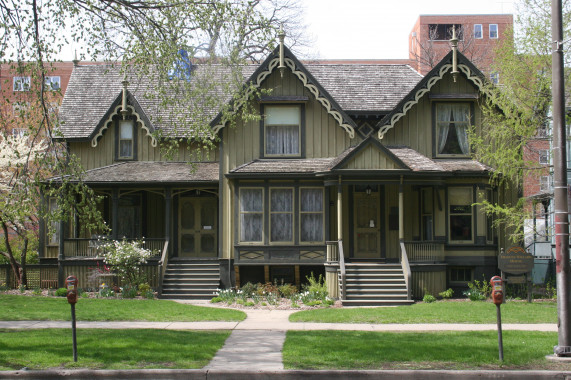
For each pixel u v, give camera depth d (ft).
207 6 53.62
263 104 80.74
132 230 88.17
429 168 73.92
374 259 80.53
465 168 77.77
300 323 55.47
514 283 74.28
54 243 85.56
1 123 48.65
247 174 76.79
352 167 73.72
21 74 47.85
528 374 34.55
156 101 91.40
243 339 46.21
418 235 81.10
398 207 81.46
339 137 80.89
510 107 71.67
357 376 34.50
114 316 58.34
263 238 78.18
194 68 78.59
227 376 34.63
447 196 78.07
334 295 74.13
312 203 78.64
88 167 88.79
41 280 82.48
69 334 47.16
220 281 79.46
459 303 67.62
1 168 85.20
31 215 90.02
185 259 82.23
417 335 47.47
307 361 37.45
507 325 53.31
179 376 34.60
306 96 80.43
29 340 44.01
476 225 77.61
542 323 54.34
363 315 59.31
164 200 89.45
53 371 34.65
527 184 96.27
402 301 69.92
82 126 89.97
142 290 76.13
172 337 45.98
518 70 71.72
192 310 62.90
